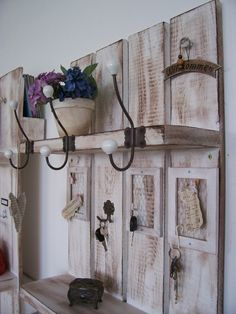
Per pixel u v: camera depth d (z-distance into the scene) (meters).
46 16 1.38
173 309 0.77
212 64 0.71
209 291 0.70
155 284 0.81
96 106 0.99
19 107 1.23
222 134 0.70
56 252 1.25
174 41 0.79
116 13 1.02
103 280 0.97
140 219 0.86
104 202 0.98
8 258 1.31
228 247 0.70
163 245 0.80
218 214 0.69
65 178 1.21
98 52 0.99
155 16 0.89
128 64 0.90
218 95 0.70
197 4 0.78
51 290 0.98
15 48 1.63
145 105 0.84
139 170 0.86
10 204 1.13
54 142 0.91
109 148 0.66
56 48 1.30
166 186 0.80
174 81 0.78
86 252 1.04
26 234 1.45
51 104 0.85
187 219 0.75
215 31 0.71
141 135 0.64
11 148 1.25
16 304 1.22
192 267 0.74
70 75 0.85
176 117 0.78
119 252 0.92
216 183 0.70
